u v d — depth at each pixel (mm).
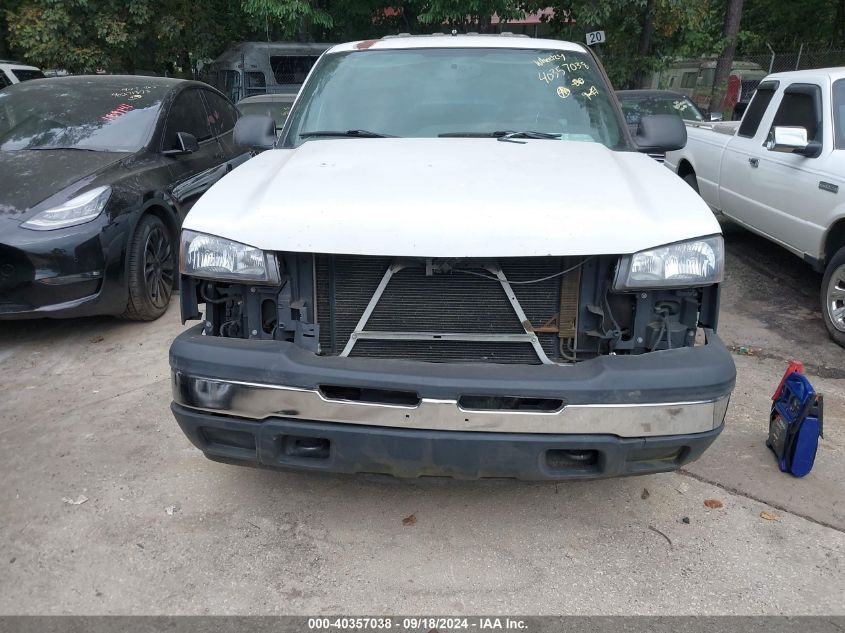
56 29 13852
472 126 3686
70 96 6043
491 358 2746
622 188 2789
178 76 17562
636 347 2658
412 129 3688
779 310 5898
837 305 5148
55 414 3980
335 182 2838
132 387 4309
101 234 4707
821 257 5367
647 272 2523
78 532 2980
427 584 2701
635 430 2422
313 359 2506
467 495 3266
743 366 4789
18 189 4738
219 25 16328
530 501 3225
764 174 6188
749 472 3471
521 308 2693
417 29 15781
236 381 2504
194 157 6199
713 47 14898
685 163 8328
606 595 2650
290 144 3740
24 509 3129
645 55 14492
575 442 2418
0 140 5504
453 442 2424
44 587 2672
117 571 2758
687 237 2547
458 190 2715
